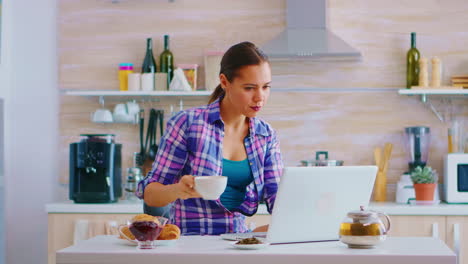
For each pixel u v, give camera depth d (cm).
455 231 368
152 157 427
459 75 421
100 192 392
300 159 429
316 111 429
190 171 236
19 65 442
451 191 393
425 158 412
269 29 430
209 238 213
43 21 442
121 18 439
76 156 393
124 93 414
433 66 410
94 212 384
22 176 441
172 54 428
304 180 197
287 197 197
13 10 443
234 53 223
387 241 205
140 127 433
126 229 197
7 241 440
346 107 428
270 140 245
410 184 402
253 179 240
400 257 176
